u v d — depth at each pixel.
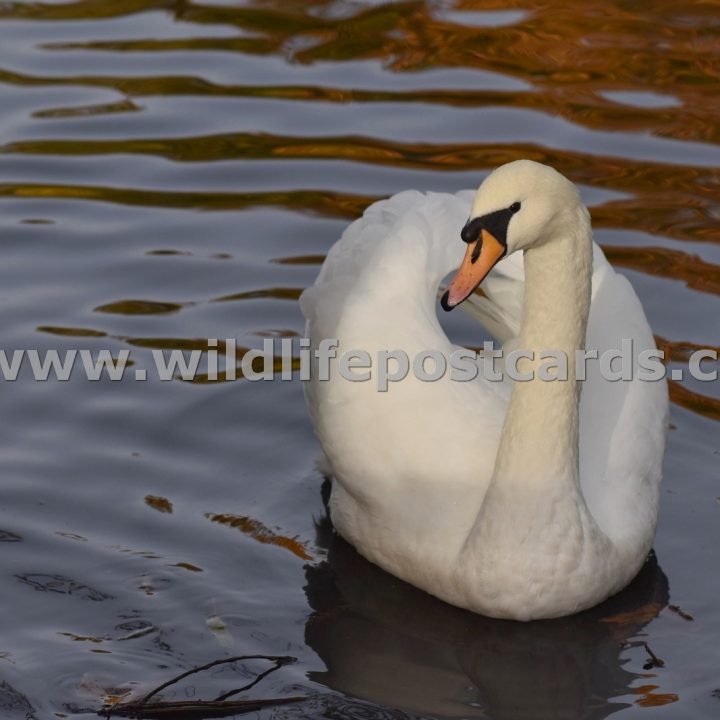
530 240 9.46
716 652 9.95
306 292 11.90
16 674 9.53
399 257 11.10
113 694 9.34
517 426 10.14
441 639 10.22
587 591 10.38
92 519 11.40
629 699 9.44
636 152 17.08
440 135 17.47
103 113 18.00
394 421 10.85
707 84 18.84
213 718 9.16
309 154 17.06
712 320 14.04
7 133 17.52
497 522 10.26
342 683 9.59
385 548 10.98
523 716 9.30
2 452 12.20
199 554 11.01
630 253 15.06
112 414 12.78
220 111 18.08
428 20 21.05
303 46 20.02
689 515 11.61
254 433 12.66
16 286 14.64
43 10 21.23
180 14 21.16
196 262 15.10
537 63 19.52
